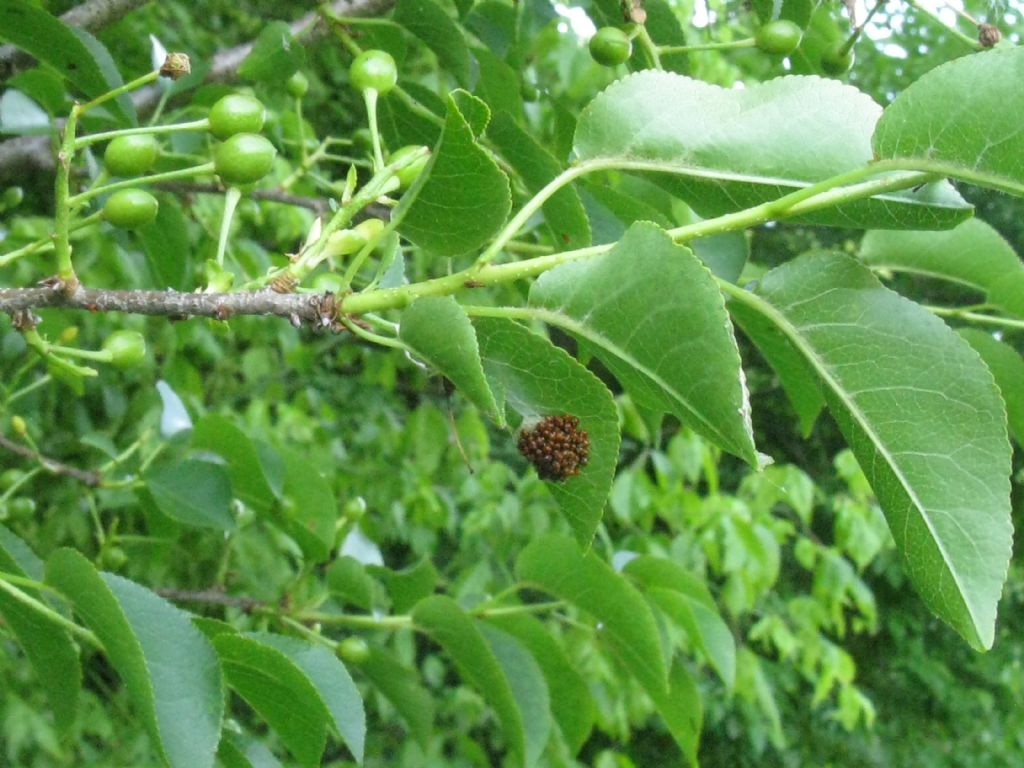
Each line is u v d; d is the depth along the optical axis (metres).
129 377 0.72
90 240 0.58
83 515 0.71
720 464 1.46
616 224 0.34
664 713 0.37
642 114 0.26
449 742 0.95
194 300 0.24
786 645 0.98
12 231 0.58
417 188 0.24
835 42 0.40
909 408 0.24
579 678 0.37
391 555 1.07
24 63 0.38
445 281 0.24
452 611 0.34
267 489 0.38
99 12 0.37
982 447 0.24
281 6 0.97
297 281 0.25
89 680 0.81
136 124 0.35
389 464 0.92
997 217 1.32
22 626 0.26
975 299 1.38
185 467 0.37
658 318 0.23
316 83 0.89
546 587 0.36
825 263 0.24
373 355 0.91
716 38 0.73
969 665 1.62
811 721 1.46
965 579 0.24
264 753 0.29
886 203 0.24
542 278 0.24
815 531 1.59
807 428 0.34
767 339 0.33
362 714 0.28
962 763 1.55
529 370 0.25
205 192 0.41
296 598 0.39
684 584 0.38
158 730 0.23
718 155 0.25
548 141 0.65
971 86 0.23
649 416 0.40
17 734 0.68
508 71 0.39
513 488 1.09
